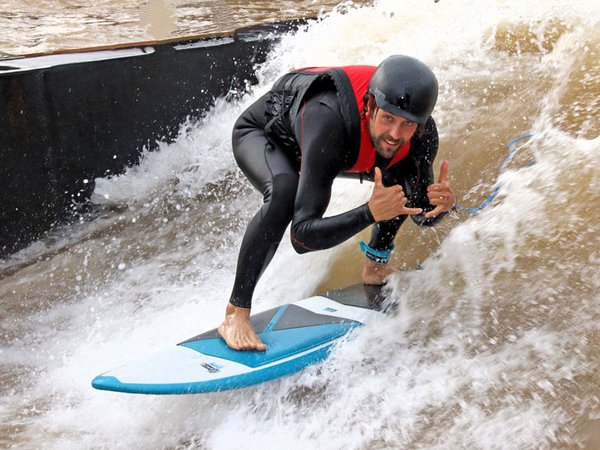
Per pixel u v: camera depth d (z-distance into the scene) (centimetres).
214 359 307
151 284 424
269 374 303
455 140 465
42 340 379
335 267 402
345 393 304
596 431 262
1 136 454
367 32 620
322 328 330
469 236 374
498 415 278
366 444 277
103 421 310
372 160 300
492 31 567
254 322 336
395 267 393
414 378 306
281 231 309
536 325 319
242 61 616
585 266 340
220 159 550
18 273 445
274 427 293
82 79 497
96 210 512
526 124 461
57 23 722
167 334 371
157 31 692
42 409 321
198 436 296
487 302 337
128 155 534
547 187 387
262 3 831
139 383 290
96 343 372
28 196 474
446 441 271
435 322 333
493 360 306
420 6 645
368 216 282
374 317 339
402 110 277
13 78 456
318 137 290
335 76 295
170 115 561
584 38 517
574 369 292
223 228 478
